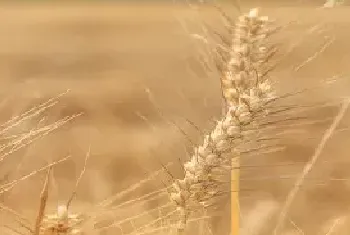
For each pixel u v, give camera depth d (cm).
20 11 505
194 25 121
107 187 148
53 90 254
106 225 120
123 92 252
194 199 117
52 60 327
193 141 119
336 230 137
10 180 125
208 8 119
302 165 150
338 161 156
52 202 126
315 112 130
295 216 140
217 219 128
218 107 121
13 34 407
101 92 256
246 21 118
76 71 301
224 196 119
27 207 125
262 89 117
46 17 484
